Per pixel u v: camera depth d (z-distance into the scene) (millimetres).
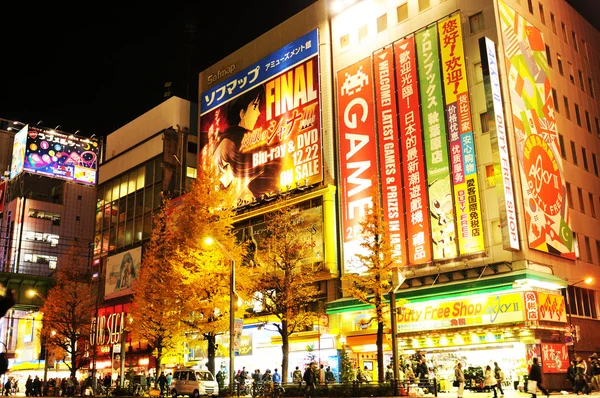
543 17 38500
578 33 43062
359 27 39719
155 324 35375
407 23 36719
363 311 34750
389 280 27750
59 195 95938
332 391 25156
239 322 27719
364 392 24359
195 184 33531
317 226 38625
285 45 44625
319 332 34031
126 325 42656
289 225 32250
